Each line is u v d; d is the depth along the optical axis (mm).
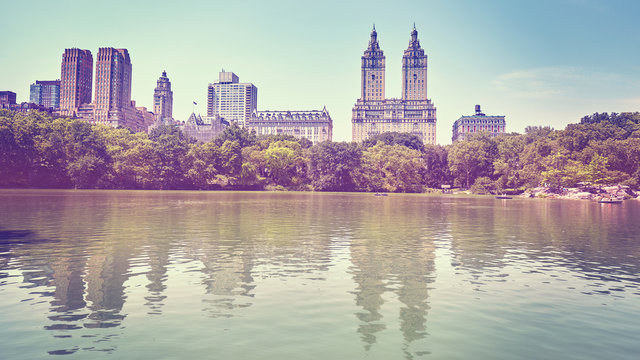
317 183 159875
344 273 20047
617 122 164500
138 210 54406
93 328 12625
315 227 38688
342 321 13469
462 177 169750
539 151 143500
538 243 30531
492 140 177375
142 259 22688
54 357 10617
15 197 77812
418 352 11180
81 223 39125
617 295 16828
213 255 24094
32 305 14695
